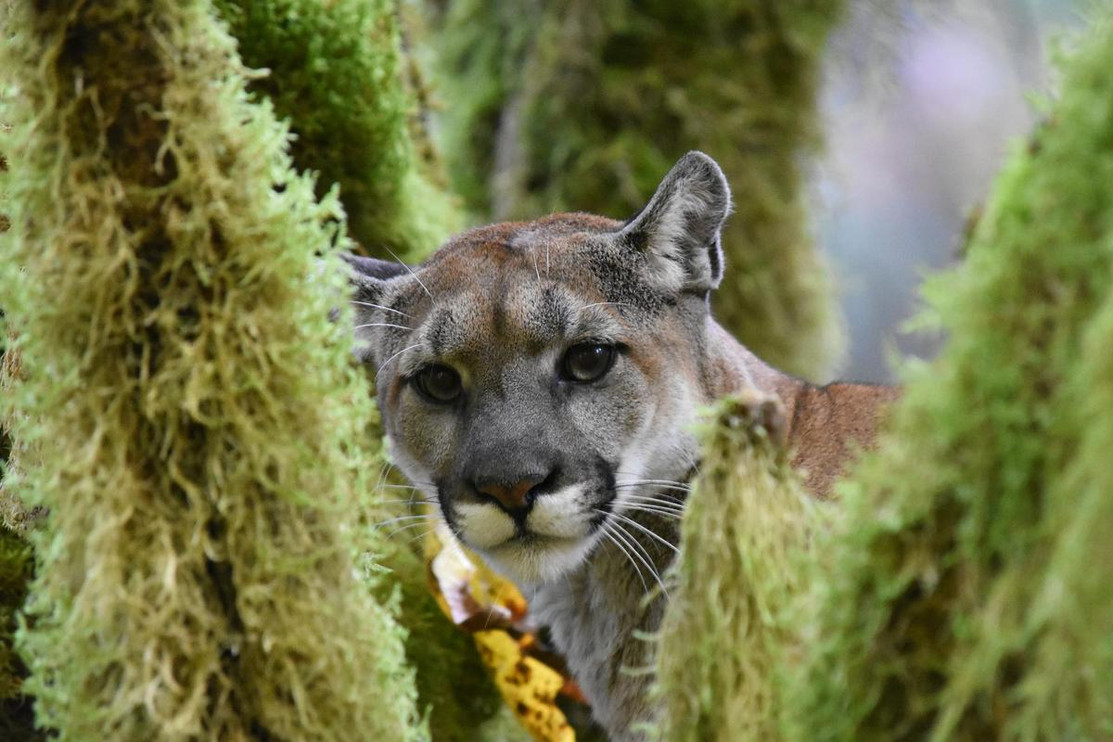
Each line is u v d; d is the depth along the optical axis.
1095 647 3.09
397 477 7.86
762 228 11.20
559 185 11.18
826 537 4.12
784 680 4.04
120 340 4.32
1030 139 3.45
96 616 4.18
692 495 4.25
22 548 6.25
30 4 4.29
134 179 4.32
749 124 11.14
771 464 4.21
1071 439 3.18
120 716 4.23
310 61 7.48
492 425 6.49
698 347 7.12
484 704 8.01
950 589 3.51
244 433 4.32
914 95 17.97
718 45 11.11
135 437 4.33
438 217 9.06
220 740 4.29
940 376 3.47
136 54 4.30
